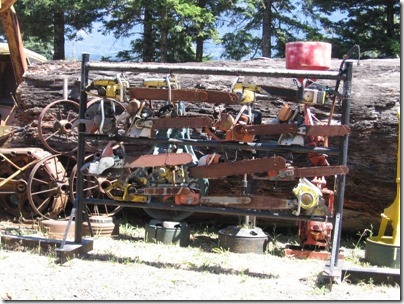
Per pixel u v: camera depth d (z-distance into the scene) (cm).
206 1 2144
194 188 554
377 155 668
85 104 564
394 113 662
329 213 521
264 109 707
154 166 543
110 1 2009
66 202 730
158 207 546
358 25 1847
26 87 802
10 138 812
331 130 510
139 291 458
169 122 534
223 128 525
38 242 574
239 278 507
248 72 520
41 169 727
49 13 2067
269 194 711
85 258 554
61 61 838
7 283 469
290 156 554
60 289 458
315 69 579
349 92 512
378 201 687
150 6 1922
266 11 2083
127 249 607
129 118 553
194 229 757
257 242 617
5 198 762
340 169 509
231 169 529
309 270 545
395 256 563
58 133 745
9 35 873
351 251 649
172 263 552
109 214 746
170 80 545
